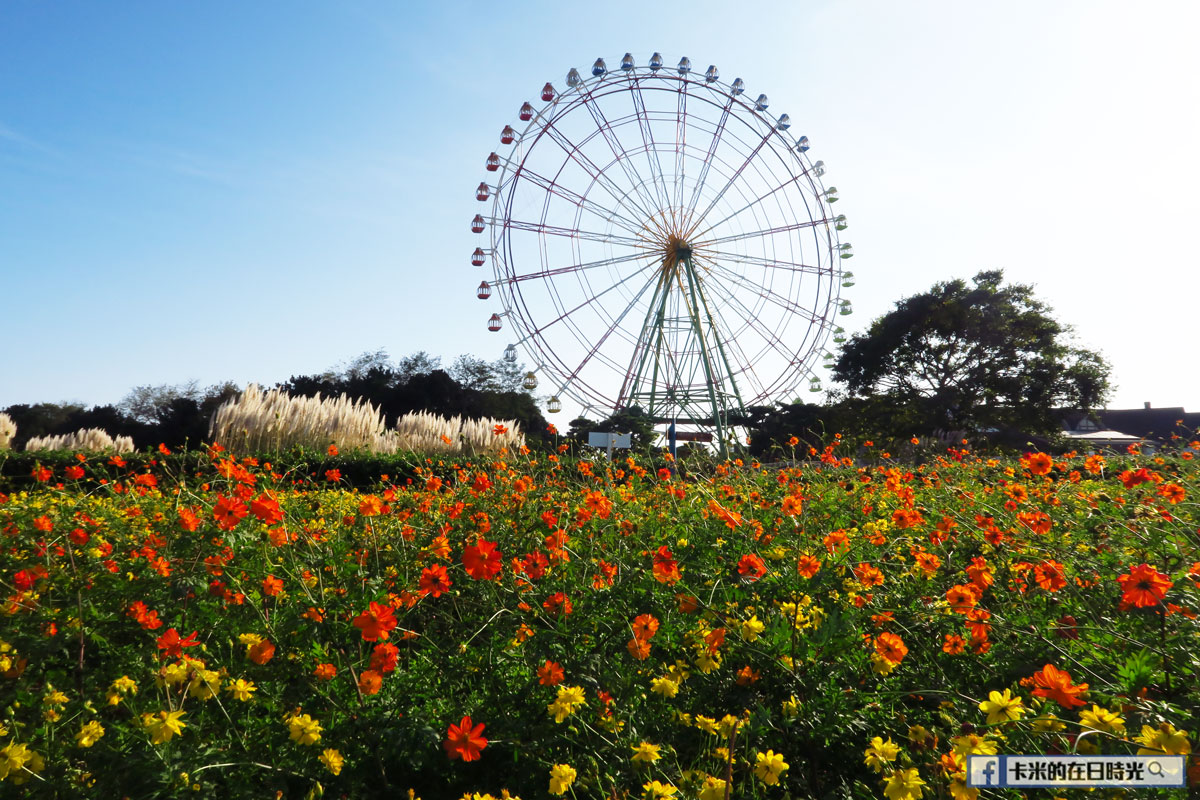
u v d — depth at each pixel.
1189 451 7.16
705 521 4.60
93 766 2.14
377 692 2.51
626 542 4.17
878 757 1.94
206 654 2.92
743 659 2.61
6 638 2.80
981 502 4.82
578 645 2.78
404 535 4.15
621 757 2.15
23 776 2.03
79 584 3.28
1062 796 1.78
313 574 3.36
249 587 3.42
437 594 2.93
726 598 3.02
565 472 7.78
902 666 2.64
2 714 2.50
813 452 8.83
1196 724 1.86
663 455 8.94
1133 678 2.15
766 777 1.93
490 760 2.46
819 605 2.89
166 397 47.91
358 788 2.25
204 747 2.21
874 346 33.22
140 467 7.61
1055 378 30.72
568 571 3.55
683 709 2.51
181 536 3.68
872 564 3.39
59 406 48.03
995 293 32.62
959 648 2.65
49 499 4.75
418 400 45.50
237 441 13.75
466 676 2.78
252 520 3.83
